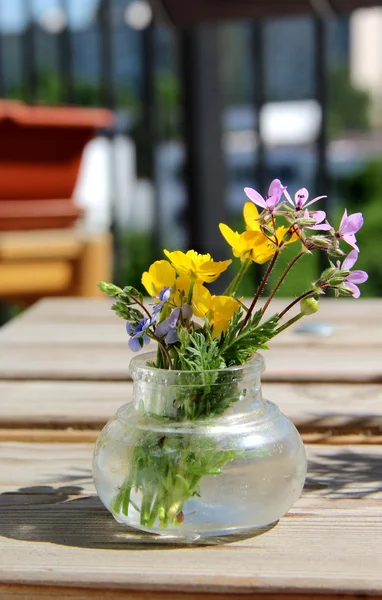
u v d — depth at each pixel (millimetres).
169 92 2254
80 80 2139
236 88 2676
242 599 424
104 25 1882
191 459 449
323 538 460
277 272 1685
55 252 1379
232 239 460
